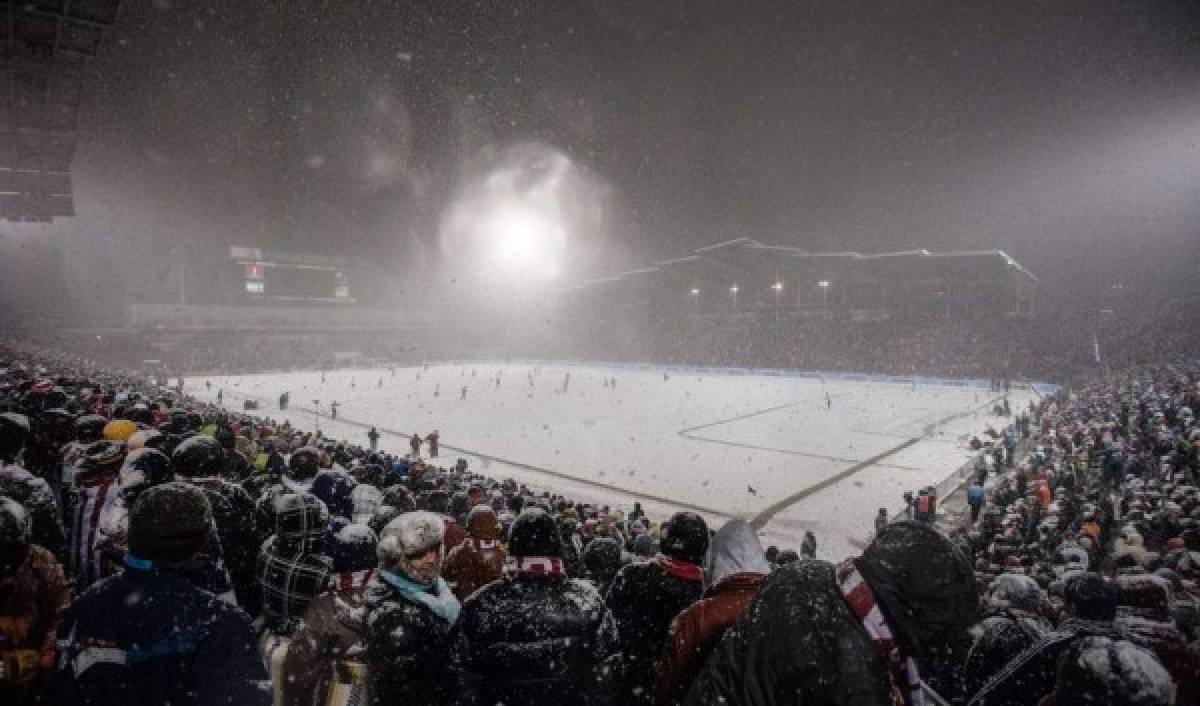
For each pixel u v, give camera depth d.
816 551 16.81
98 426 5.24
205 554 2.64
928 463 27.55
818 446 31.56
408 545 2.64
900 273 71.25
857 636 1.55
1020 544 10.66
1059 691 2.16
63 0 10.39
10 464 3.73
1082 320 66.00
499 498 10.80
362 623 2.71
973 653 3.03
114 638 1.89
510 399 51.34
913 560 1.57
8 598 2.28
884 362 67.56
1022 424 31.12
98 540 3.31
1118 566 7.13
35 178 16.91
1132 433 19.80
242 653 2.04
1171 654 2.62
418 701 2.59
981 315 69.44
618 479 25.22
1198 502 9.69
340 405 48.16
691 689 1.77
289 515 3.03
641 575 3.22
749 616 1.72
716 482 24.56
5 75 12.37
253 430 17.09
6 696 2.26
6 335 58.94
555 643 2.56
